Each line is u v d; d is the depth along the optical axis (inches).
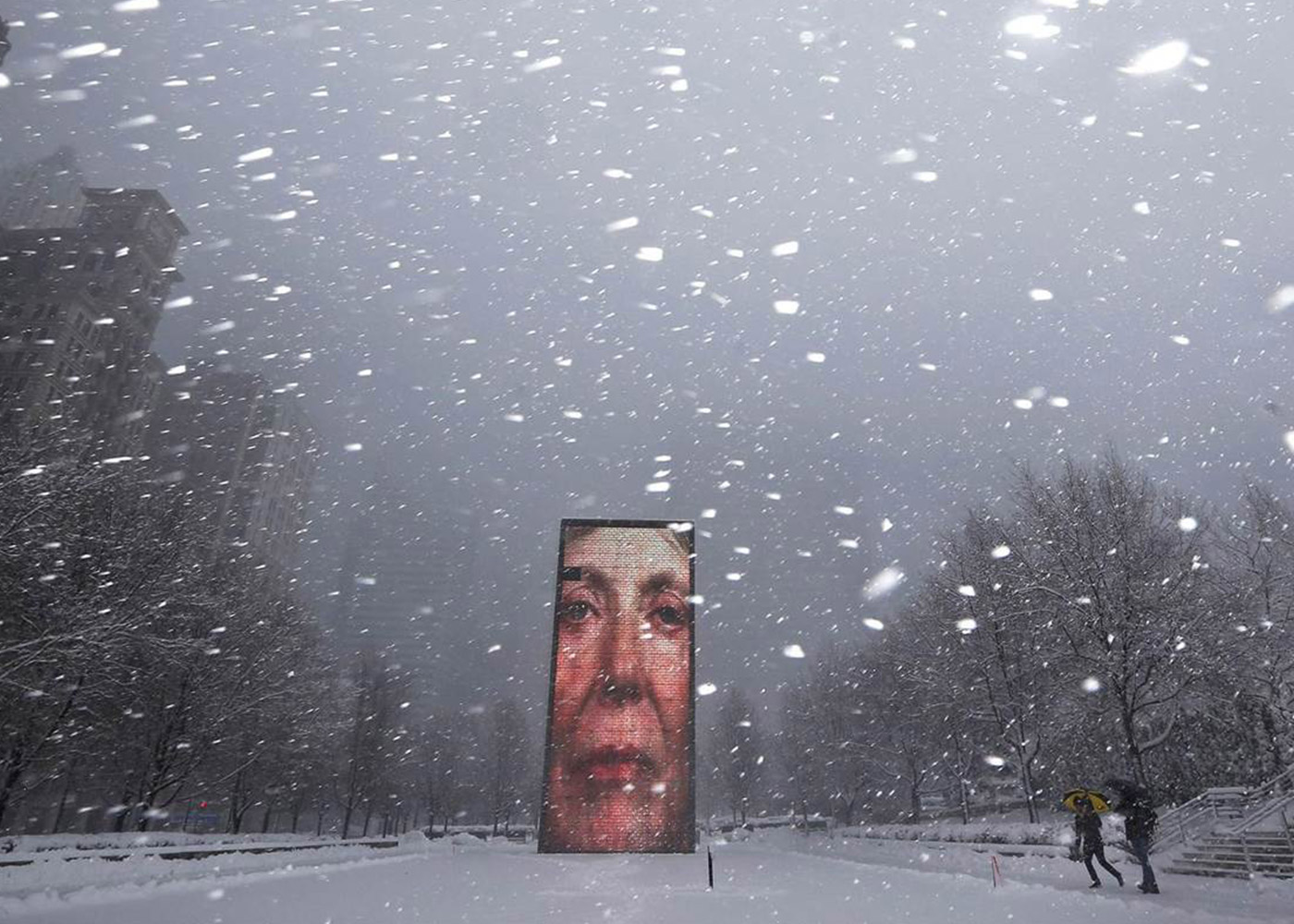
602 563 1227.2
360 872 658.2
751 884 581.0
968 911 412.2
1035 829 885.2
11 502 845.8
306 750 1524.4
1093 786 1131.3
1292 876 512.7
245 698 1243.8
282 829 2480.3
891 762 1819.6
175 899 439.5
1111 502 1029.8
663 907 433.4
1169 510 1121.4
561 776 1133.1
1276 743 952.3
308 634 1486.2
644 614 1205.1
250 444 3929.6
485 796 2952.8
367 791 2025.1
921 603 1395.2
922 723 1553.9
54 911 388.2
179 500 1192.8
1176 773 1053.2
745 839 2106.3
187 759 1236.5
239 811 1509.6
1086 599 954.1
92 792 1397.6
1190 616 935.7
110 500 1037.2
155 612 1013.2
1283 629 956.6
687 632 1198.9
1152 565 969.5
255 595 1343.5
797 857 1019.3
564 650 1187.9
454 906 425.1
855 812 2162.9
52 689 934.4
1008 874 661.9
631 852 1100.5
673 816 1119.0
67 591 929.5
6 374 2847.0
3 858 529.0
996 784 1672.0
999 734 1217.4
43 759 1035.9
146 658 1087.6
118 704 1111.6
